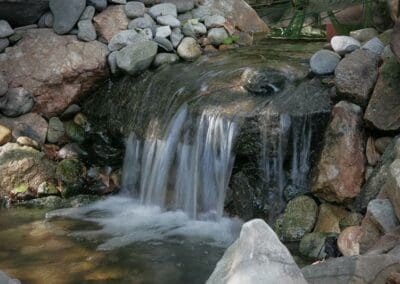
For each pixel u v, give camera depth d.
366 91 4.30
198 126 4.79
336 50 4.85
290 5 7.54
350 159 4.19
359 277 2.85
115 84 5.83
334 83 4.57
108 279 3.88
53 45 5.84
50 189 5.36
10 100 5.62
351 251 3.68
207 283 2.61
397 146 3.95
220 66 5.48
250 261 2.49
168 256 4.19
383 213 3.51
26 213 5.05
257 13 7.64
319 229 4.16
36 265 4.08
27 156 5.37
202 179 4.75
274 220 4.44
